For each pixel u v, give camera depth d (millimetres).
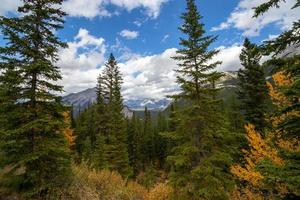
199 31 17859
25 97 14375
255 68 23000
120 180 21641
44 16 14859
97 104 45500
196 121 18188
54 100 15125
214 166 16672
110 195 17016
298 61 6746
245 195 19609
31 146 14148
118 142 41281
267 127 21328
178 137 18375
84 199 14562
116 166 37656
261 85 22797
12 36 13781
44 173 14336
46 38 14906
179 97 18453
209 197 16281
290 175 6309
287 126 6953
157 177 56500
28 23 14633
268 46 6941
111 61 42344
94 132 56656
